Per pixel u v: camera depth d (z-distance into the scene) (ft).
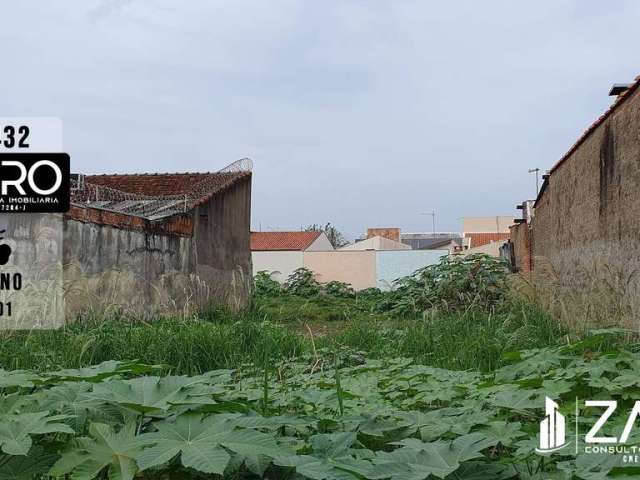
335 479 6.70
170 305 43.27
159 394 8.61
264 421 7.79
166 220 43.75
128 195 47.09
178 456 7.70
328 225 185.98
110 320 26.21
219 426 7.52
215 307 42.37
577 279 32.96
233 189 57.72
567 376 12.16
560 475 7.51
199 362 20.99
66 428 7.38
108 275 35.68
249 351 23.03
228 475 7.56
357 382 14.52
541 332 24.53
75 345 20.27
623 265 24.57
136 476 7.75
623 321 23.22
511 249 69.26
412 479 6.86
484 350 21.12
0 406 8.67
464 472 7.45
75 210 33.50
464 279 41.24
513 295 33.30
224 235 55.42
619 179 25.16
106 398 8.39
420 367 16.20
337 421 9.32
